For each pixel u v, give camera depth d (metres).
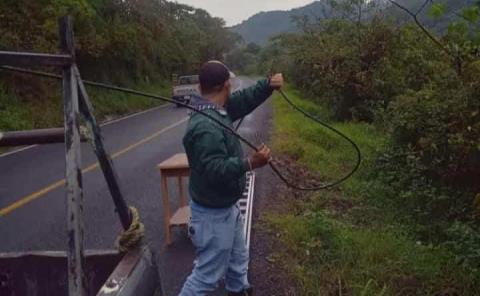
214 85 3.52
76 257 2.00
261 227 6.69
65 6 24.02
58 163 12.37
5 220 7.68
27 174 11.14
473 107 7.18
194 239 3.61
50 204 8.52
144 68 40.84
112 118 25.78
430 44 14.34
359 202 8.28
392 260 5.39
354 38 19.02
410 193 7.88
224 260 3.65
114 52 31.70
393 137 10.17
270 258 5.64
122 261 2.45
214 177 3.32
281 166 10.55
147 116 26.30
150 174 10.89
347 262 5.39
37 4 22.73
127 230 2.60
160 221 7.48
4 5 21.11
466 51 7.09
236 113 3.92
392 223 7.16
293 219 6.77
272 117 22.31
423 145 8.30
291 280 5.11
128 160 12.75
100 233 6.95
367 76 17.61
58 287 2.98
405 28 17.75
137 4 42.38
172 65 51.38
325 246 5.87
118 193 2.54
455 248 5.75
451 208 7.31
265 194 8.48
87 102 2.29
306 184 9.20
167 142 15.85
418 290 4.86
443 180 8.27
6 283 2.99
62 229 7.16
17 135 2.38
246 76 91.00
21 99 20.03
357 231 6.39
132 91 2.71
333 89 18.91
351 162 11.17
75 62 2.20
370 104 17.70
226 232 3.59
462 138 7.19
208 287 3.64
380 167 9.84
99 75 30.91
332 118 19.17
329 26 23.45
